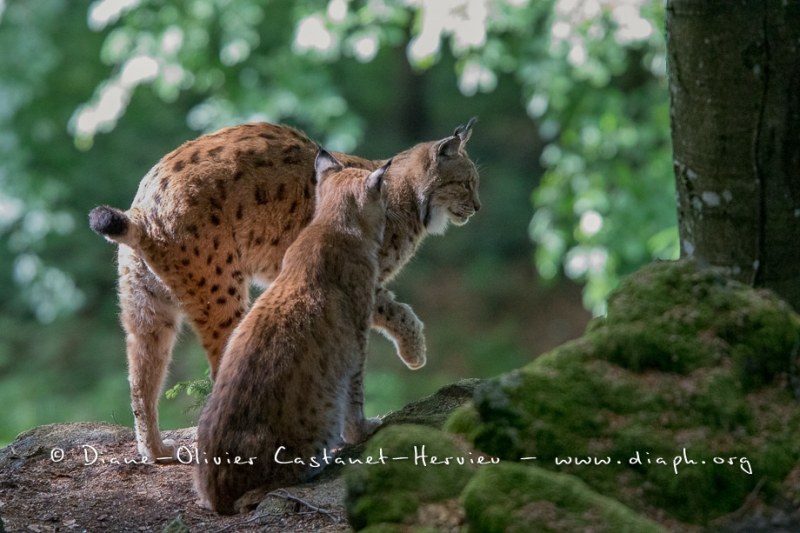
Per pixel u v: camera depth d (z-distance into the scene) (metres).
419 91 36.72
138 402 10.55
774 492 6.86
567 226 20.23
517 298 32.47
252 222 10.91
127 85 20.08
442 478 6.92
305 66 21.86
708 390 7.17
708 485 6.89
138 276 10.67
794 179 8.95
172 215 10.48
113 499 9.38
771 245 9.06
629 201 19.05
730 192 9.05
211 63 21.62
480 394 7.30
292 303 9.14
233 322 10.86
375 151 34.97
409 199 12.18
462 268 33.88
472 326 31.22
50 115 29.00
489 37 20.45
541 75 19.48
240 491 8.84
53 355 27.83
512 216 34.62
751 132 8.89
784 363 7.35
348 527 8.02
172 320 10.84
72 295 28.19
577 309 31.89
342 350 9.33
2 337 28.48
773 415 7.16
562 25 17.70
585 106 19.89
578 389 7.26
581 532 6.32
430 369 29.22
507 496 6.52
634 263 19.98
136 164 29.84
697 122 9.07
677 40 9.06
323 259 9.44
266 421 8.77
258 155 11.02
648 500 6.86
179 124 30.80
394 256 12.05
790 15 8.70
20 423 24.45
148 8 20.94
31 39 28.42
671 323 7.45
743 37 8.73
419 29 18.08
